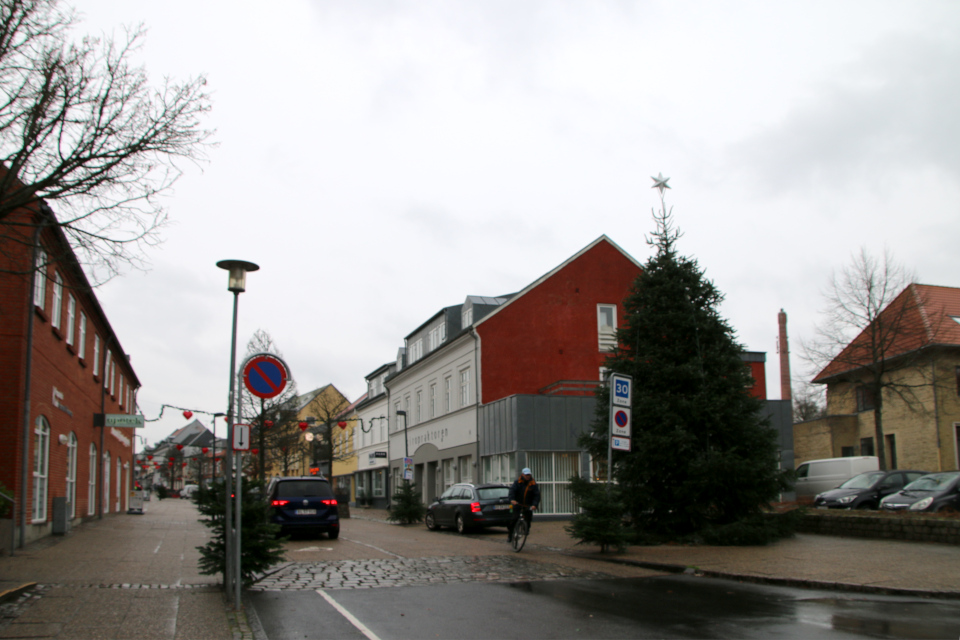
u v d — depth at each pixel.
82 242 10.90
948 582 10.32
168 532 21.69
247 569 10.34
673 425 16.73
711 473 16.08
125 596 9.88
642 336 18.00
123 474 37.97
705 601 9.50
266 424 35.19
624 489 17.03
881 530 16.48
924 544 15.10
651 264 18.38
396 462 46.78
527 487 16.59
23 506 16.33
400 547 17.73
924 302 32.00
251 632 7.81
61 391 20.98
